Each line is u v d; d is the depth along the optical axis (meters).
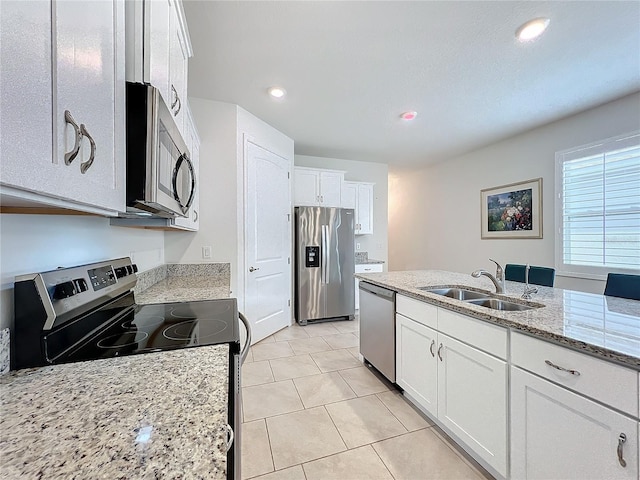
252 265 3.11
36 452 0.48
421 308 1.91
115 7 0.75
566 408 1.08
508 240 3.95
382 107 2.97
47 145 0.49
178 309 1.48
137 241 1.97
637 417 0.89
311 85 2.54
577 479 1.04
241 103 2.88
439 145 4.21
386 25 1.81
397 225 6.46
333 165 4.91
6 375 0.77
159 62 1.03
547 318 1.30
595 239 2.99
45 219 1.00
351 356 2.88
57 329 0.88
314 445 1.65
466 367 1.54
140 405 0.62
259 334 3.23
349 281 4.22
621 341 1.00
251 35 1.90
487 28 1.85
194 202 2.28
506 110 3.03
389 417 1.90
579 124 3.12
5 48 0.41
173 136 1.11
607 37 1.93
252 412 1.95
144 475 0.44
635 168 2.69
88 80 0.61
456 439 1.66
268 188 3.40
